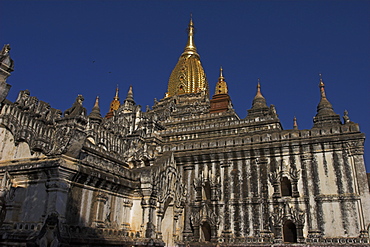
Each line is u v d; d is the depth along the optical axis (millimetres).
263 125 46906
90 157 24141
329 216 30609
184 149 38562
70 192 21516
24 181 21797
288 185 33969
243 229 33312
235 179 35406
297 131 34438
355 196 30141
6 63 24172
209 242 33688
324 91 44500
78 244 20625
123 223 27031
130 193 28297
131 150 34906
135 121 55781
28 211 20844
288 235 32312
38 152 22562
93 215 23516
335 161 32000
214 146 37375
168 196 31750
